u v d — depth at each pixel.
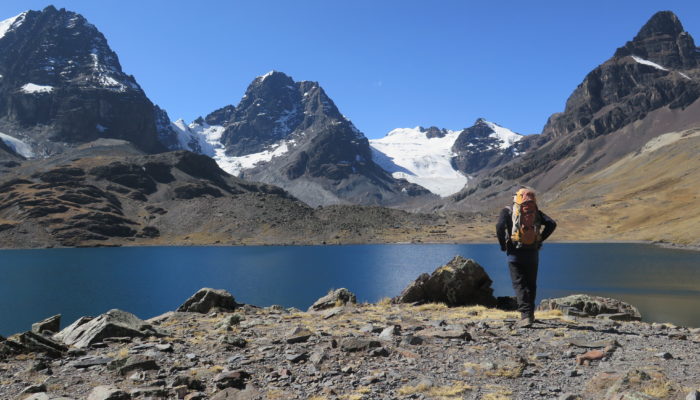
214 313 14.91
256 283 130.12
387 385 6.99
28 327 76.69
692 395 5.66
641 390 6.13
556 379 7.23
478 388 6.82
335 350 8.98
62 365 8.33
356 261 196.38
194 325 12.71
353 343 8.99
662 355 8.28
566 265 152.12
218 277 145.00
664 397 5.92
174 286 125.12
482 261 186.88
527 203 11.08
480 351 8.90
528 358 8.44
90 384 7.22
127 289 119.81
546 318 13.27
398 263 185.00
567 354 8.58
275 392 6.67
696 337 10.02
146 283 131.88
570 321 12.56
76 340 10.26
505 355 8.60
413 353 8.66
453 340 9.79
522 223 11.05
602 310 17.06
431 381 7.04
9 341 8.98
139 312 87.06
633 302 80.50
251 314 15.03
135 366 7.79
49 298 106.38
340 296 17.98
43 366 8.07
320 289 116.81
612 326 11.75
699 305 75.94
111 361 8.04
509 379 7.26
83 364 8.19
